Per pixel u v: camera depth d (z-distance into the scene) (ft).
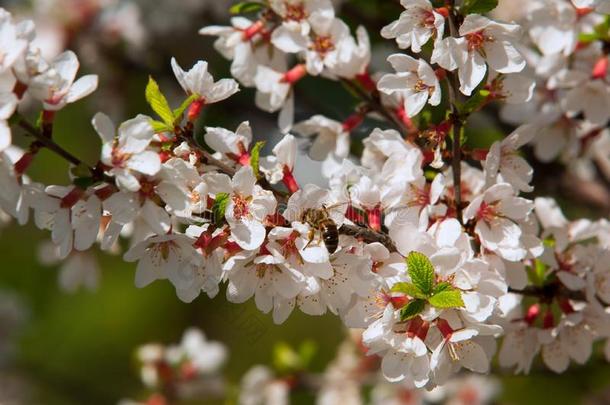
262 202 2.51
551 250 2.69
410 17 2.57
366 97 2.79
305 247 2.51
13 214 2.51
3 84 2.48
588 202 3.22
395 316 2.51
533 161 3.19
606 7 2.67
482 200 2.59
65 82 2.51
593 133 3.01
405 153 2.62
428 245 2.54
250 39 2.80
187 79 2.58
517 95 2.61
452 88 2.58
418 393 3.29
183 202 2.51
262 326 2.63
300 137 2.90
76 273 3.34
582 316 2.69
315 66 2.75
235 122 3.33
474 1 2.56
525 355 2.72
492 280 2.53
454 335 2.51
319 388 3.30
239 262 2.52
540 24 2.83
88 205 2.51
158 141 2.55
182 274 2.54
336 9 3.13
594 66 2.85
